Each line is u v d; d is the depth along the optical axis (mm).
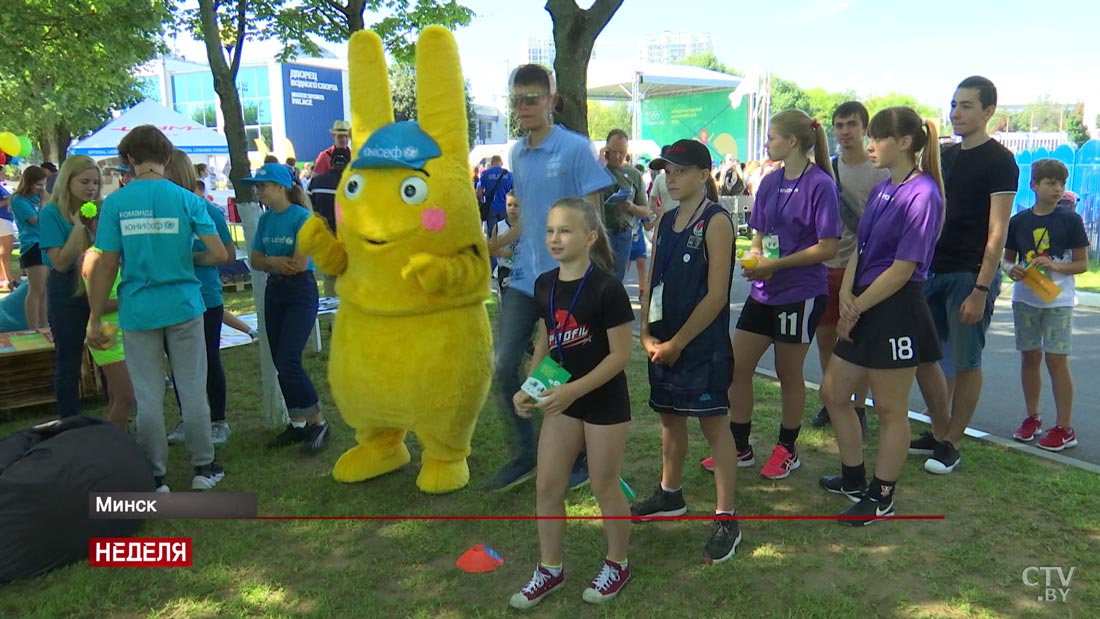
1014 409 5348
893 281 3340
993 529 3467
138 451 3619
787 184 3881
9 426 5348
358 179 3605
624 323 2828
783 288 3904
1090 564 3150
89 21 11898
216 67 4855
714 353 3244
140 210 3746
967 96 3895
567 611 2920
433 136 3617
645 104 25688
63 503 3205
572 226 2842
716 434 3287
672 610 2904
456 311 3670
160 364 3971
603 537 3477
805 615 2846
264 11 7867
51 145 26906
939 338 4234
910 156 3426
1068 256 4320
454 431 3844
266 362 5020
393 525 3656
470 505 3857
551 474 2930
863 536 3434
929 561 3213
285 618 2912
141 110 14531
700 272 3221
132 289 3820
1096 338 7625
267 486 4145
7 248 10977
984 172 3881
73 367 4473
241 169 4980
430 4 9656
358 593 3080
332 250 3729
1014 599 2914
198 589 3121
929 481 3998
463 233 3615
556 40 4898
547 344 3010
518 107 3719
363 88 3887
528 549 3408
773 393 5730
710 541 3285
